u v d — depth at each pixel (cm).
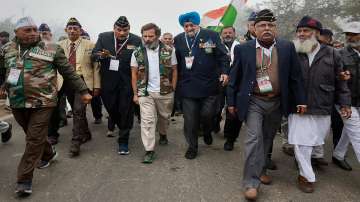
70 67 432
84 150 573
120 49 545
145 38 513
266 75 402
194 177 462
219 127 694
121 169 489
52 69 418
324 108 418
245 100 404
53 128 597
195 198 401
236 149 591
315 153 505
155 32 516
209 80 525
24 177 399
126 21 543
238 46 417
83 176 462
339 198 404
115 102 552
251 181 400
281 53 398
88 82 564
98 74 568
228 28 661
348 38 481
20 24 399
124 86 543
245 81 406
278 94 409
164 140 614
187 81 526
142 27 518
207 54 521
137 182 445
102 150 575
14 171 477
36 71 404
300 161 420
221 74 518
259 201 394
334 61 427
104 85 552
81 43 571
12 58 405
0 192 412
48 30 617
